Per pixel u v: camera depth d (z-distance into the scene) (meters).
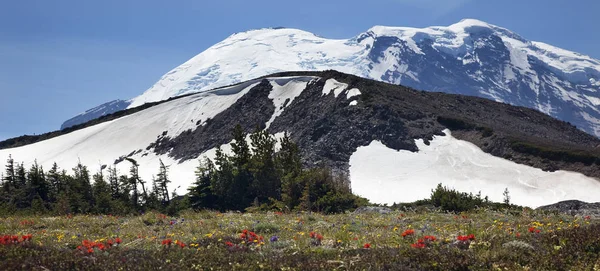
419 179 88.69
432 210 27.64
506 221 18.77
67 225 21.06
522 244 12.09
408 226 17.67
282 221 20.91
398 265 10.95
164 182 78.25
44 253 12.34
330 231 17.23
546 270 10.69
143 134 156.75
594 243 11.78
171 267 11.14
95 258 11.91
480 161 95.88
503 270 10.59
